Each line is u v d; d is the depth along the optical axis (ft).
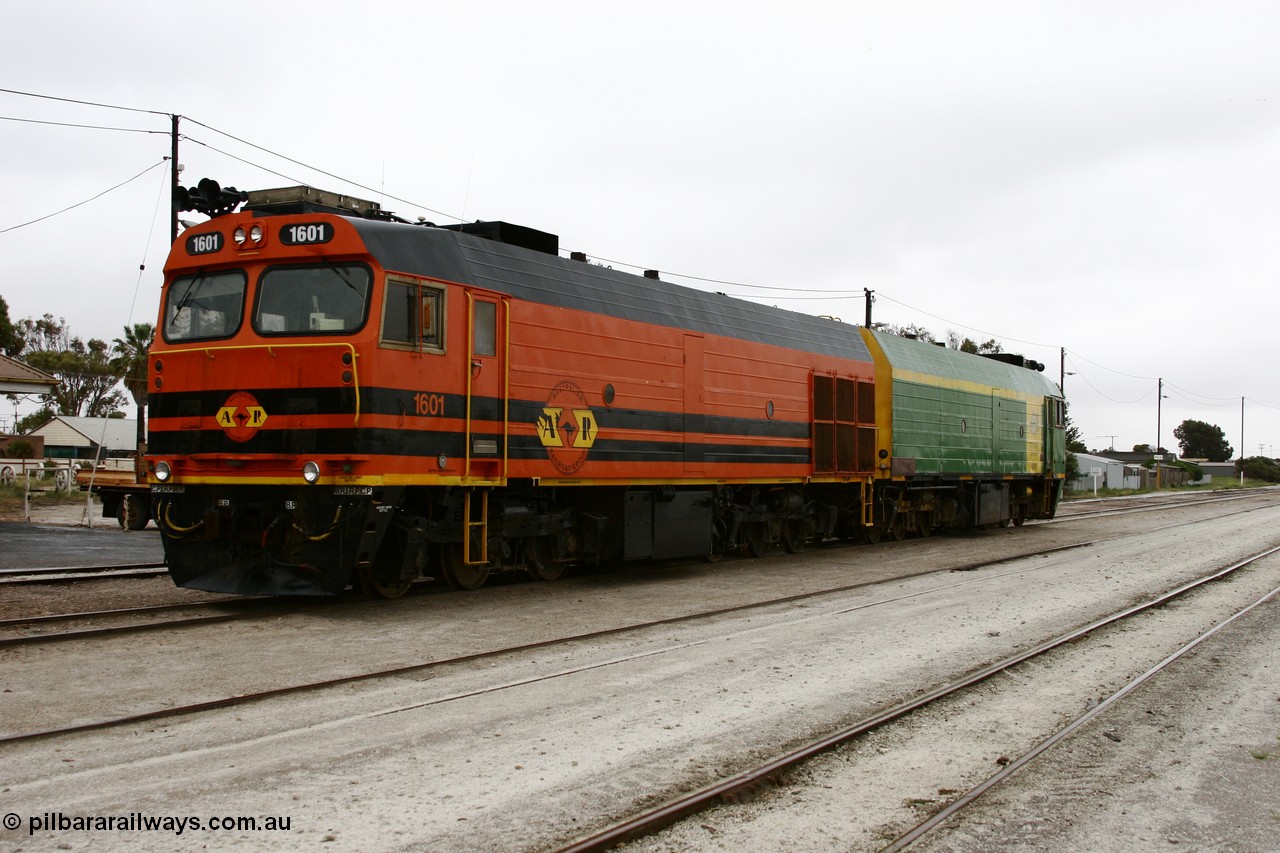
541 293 40.04
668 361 46.65
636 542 44.93
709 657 28.02
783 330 56.65
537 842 14.73
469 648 28.37
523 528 40.63
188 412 34.09
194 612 33.37
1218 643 32.30
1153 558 59.26
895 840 15.33
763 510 55.57
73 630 29.32
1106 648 31.09
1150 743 20.99
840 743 20.17
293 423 32.27
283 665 25.63
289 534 32.89
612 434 43.16
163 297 35.68
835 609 37.22
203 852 13.99
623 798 16.66
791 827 15.79
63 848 14.01
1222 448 429.38
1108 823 16.39
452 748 19.04
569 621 33.40
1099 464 243.81
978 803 17.15
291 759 18.11
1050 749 20.35
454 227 41.04
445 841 14.65
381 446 32.27
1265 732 21.95
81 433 190.90
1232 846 15.56
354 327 32.42
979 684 25.77
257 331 33.53
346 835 14.74
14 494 97.30
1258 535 79.87
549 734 20.16
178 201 73.41
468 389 36.01
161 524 34.58
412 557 35.70
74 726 19.47
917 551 62.39
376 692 23.17
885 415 65.77
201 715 20.88
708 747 19.63
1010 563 55.26
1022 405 86.43
